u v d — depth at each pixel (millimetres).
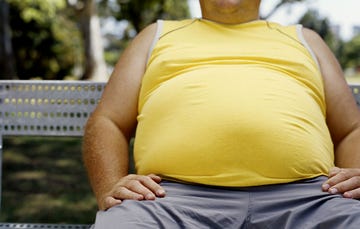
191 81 1724
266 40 1919
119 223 1336
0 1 11141
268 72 1778
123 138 1772
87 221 3400
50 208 3725
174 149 1605
